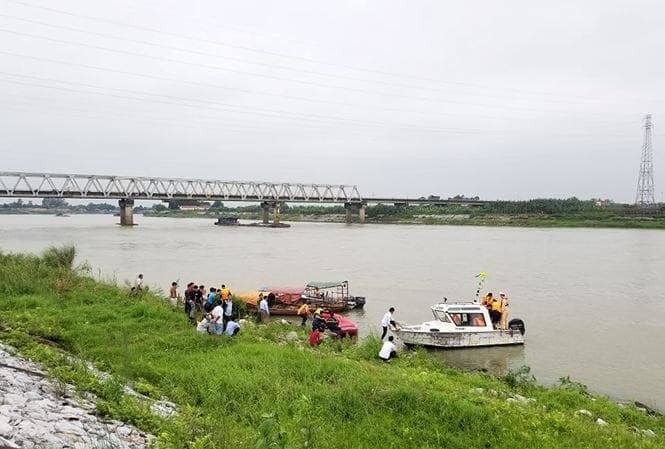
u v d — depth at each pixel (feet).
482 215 583.99
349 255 234.38
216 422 32.81
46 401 29.60
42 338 47.78
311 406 38.88
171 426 30.86
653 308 120.06
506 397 51.85
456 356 81.30
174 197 441.68
